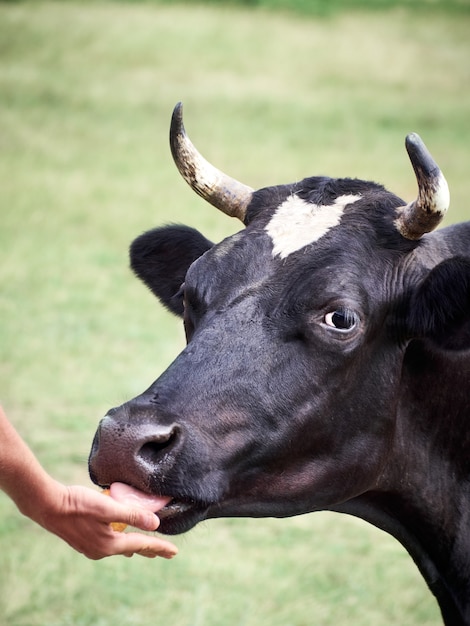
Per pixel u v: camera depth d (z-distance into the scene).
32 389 15.02
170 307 8.20
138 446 6.04
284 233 6.95
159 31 43.09
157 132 30.81
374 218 7.04
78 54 39.53
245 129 31.19
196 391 6.37
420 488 7.31
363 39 46.03
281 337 6.57
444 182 6.75
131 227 22.28
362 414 6.83
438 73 41.59
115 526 6.46
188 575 11.26
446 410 7.25
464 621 7.54
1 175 25.61
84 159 27.61
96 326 17.27
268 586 11.07
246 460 6.48
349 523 12.49
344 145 30.11
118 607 10.67
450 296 6.70
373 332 6.79
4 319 17.34
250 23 46.50
